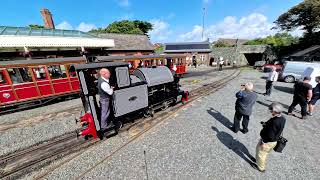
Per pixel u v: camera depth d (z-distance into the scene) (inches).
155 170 185.5
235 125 259.4
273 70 446.0
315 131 265.6
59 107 422.9
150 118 321.1
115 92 228.2
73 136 267.1
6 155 224.5
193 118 322.7
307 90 291.7
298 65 663.8
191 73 1026.7
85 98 232.5
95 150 224.5
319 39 1268.5
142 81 281.3
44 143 251.9
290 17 1387.8
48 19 898.7
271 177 173.5
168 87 353.4
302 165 189.9
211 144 234.1
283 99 442.0
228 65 1672.0
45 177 180.7
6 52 593.0
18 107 405.1
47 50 684.1
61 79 460.8
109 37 1028.5
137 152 217.8
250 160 200.1
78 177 177.8
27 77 406.3
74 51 759.1
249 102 234.4
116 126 248.1
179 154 212.7
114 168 189.9
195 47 1701.5
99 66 211.8
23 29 707.4
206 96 479.8
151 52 1170.6
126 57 607.8
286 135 254.7
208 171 182.9
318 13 1209.4
